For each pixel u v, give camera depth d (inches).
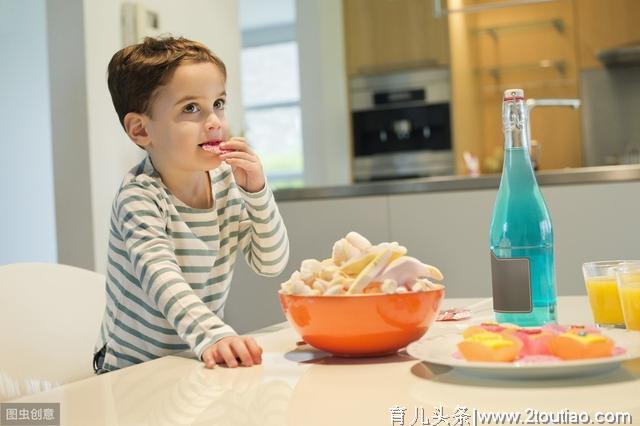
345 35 222.4
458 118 214.1
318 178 218.2
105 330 48.1
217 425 22.4
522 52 215.8
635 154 208.8
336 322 31.6
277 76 316.8
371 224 104.3
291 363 32.7
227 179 50.5
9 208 195.8
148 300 45.0
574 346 26.0
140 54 46.4
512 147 37.6
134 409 25.3
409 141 218.2
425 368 29.7
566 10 211.6
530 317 36.7
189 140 44.3
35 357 46.9
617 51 203.8
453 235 101.0
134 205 42.6
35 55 191.2
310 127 218.1
